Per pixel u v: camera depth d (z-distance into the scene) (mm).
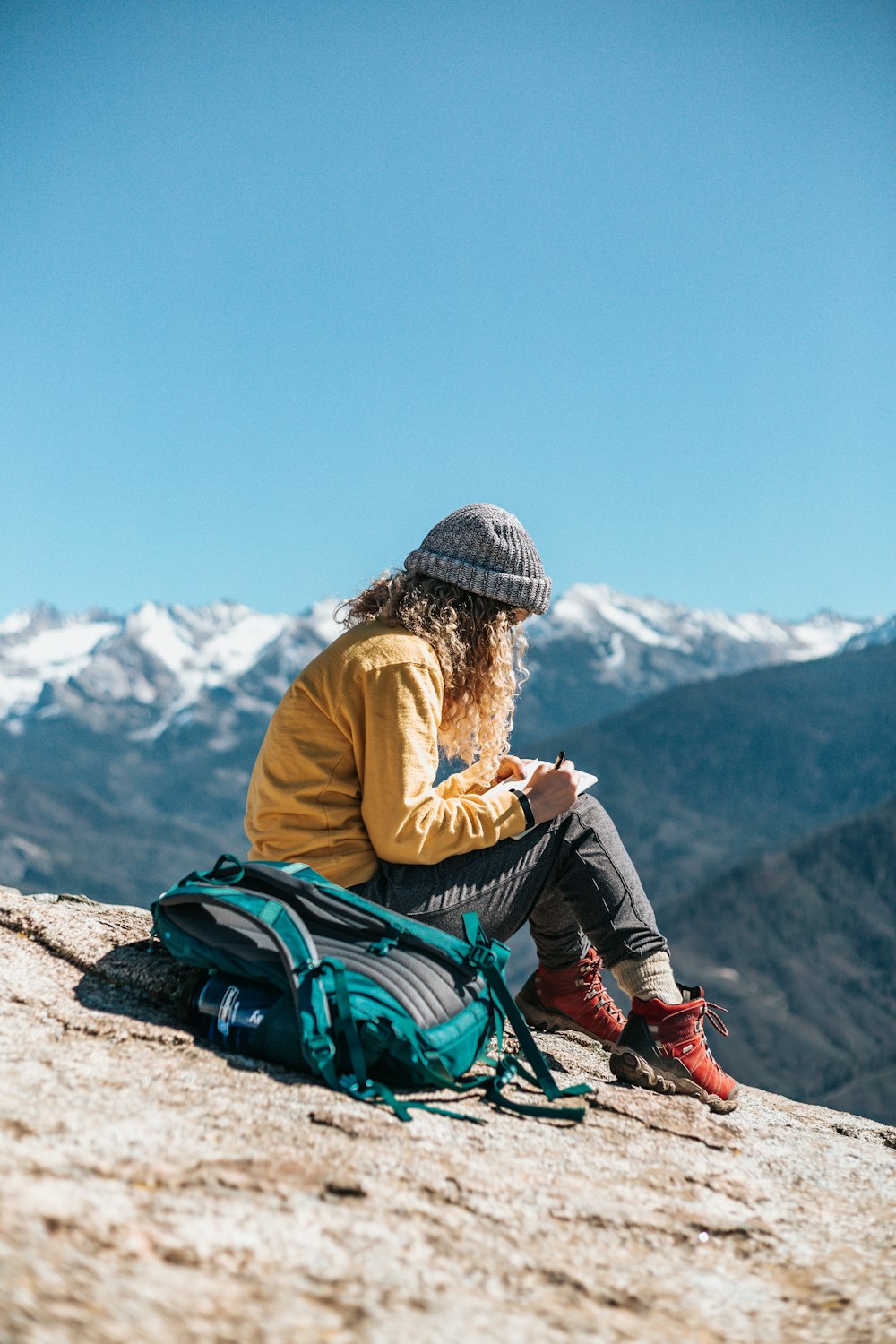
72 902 4062
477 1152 2184
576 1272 1741
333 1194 1809
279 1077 2381
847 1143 2902
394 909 2846
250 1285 1431
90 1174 1643
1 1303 1147
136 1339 1193
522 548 3049
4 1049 2248
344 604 3234
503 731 3203
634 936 3002
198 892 2594
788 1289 1840
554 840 3006
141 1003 2805
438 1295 1541
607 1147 2428
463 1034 2559
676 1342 1550
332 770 2869
